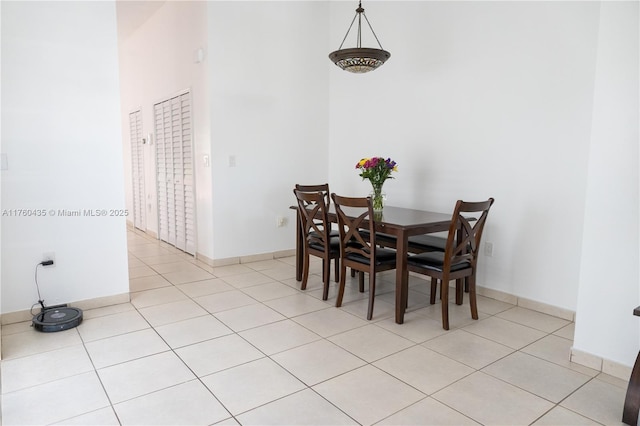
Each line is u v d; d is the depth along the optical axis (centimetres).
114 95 320
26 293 299
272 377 225
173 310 322
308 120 498
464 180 371
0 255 287
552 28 304
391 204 442
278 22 461
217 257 448
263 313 317
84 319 302
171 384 217
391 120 435
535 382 222
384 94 441
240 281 397
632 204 215
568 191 303
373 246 301
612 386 219
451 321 306
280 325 295
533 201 324
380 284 397
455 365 240
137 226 683
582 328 239
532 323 303
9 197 287
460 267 297
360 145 476
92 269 322
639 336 218
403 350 258
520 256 336
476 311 309
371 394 209
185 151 484
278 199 485
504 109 337
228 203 448
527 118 323
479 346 264
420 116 404
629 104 212
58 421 186
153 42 546
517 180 333
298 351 255
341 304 337
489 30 343
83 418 189
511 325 299
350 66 317
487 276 361
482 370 234
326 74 509
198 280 399
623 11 210
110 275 330
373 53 300
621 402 205
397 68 423
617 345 226
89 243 320
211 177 434
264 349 257
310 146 504
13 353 249
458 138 372
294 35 475
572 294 307
